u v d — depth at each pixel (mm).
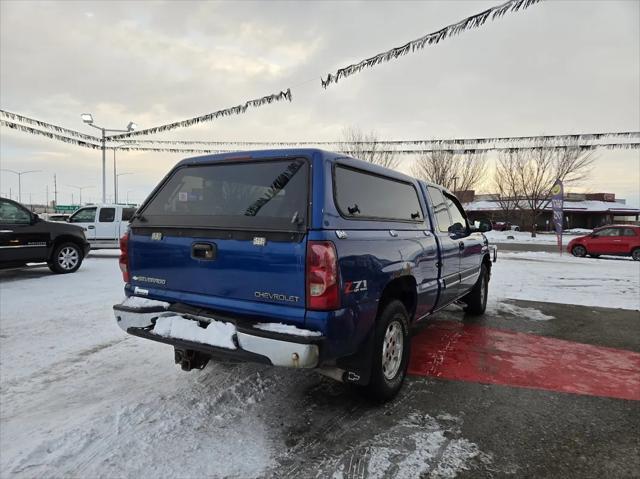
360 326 3006
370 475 2564
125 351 4566
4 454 2662
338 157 3113
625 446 2943
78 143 15609
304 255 2697
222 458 2686
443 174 32750
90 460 2619
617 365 4523
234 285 2959
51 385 3717
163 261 3322
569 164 31297
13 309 6285
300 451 2797
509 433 3090
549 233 37812
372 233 3244
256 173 3117
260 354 2752
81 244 10125
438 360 4609
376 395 3416
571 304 7645
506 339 5422
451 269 4941
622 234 17031
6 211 8781
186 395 3531
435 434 3051
